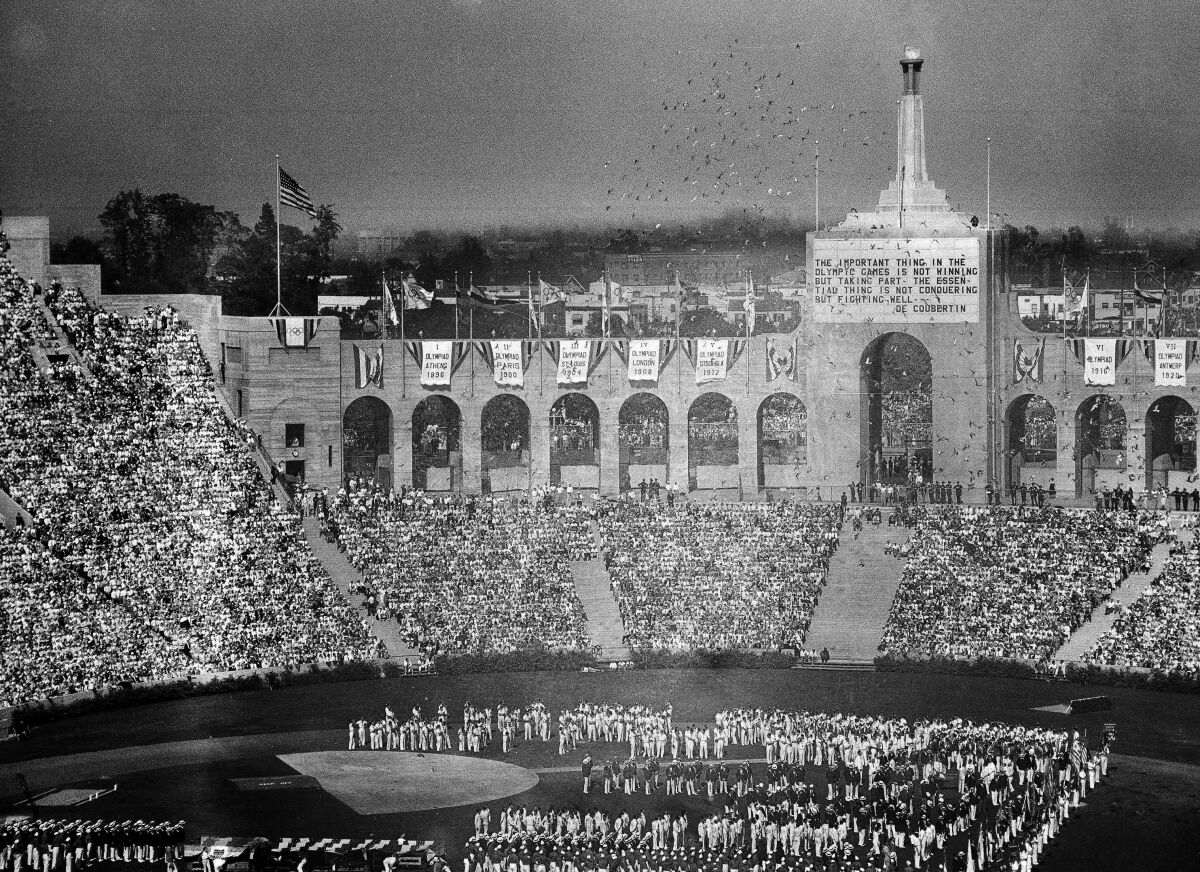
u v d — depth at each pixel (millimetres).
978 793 93375
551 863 82375
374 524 153000
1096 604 135625
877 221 171875
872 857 84750
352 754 109000
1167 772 101375
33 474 134125
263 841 84688
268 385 168875
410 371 172250
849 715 110188
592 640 140000
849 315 167750
